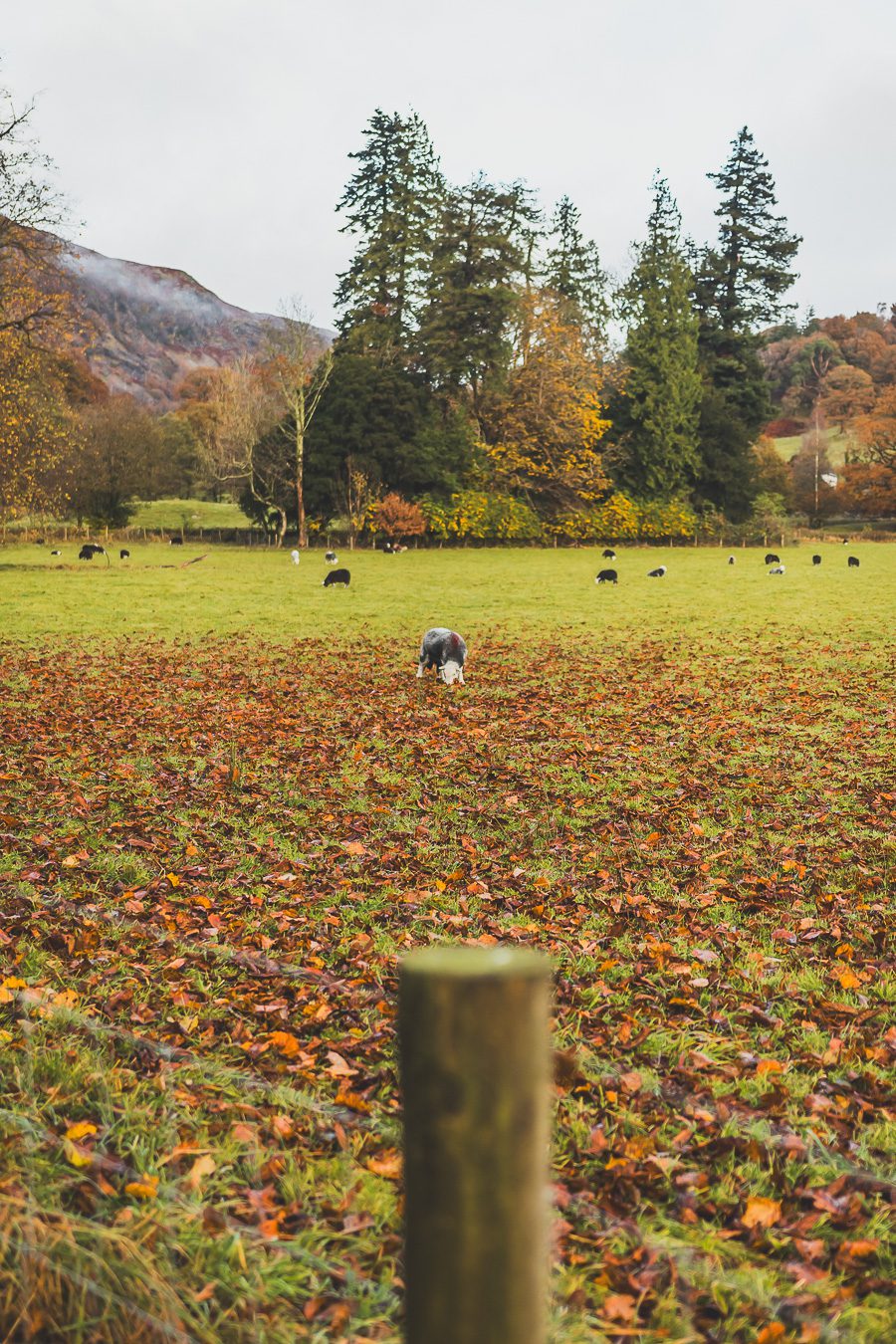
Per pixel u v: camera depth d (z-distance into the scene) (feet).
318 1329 8.77
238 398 239.09
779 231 268.82
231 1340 8.45
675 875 23.66
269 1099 12.87
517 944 19.08
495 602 101.55
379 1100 13.05
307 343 213.25
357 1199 10.62
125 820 27.61
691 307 255.09
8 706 46.09
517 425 227.61
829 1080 13.98
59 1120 11.64
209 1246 9.48
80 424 206.18
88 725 41.60
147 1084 12.74
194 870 23.34
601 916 20.75
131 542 212.84
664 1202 11.06
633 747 37.91
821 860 24.71
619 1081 13.53
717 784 32.32
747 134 264.31
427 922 20.20
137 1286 8.45
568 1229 10.36
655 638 73.36
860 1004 16.60
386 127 238.48
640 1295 9.40
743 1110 12.98
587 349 248.11
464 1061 4.96
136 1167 10.84
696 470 247.09
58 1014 14.53
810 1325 9.11
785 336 459.32
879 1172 11.65
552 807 29.66
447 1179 5.08
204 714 44.60
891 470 288.71
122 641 70.79
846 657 61.57
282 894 21.88
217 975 17.07
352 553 200.85
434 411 228.02
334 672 57.31
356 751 36.73
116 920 19.77
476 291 222.48
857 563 159.02
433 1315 5.25
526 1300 5.23
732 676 55.47
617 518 231.50
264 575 134.82
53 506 137.59
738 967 18.13
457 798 30.68
